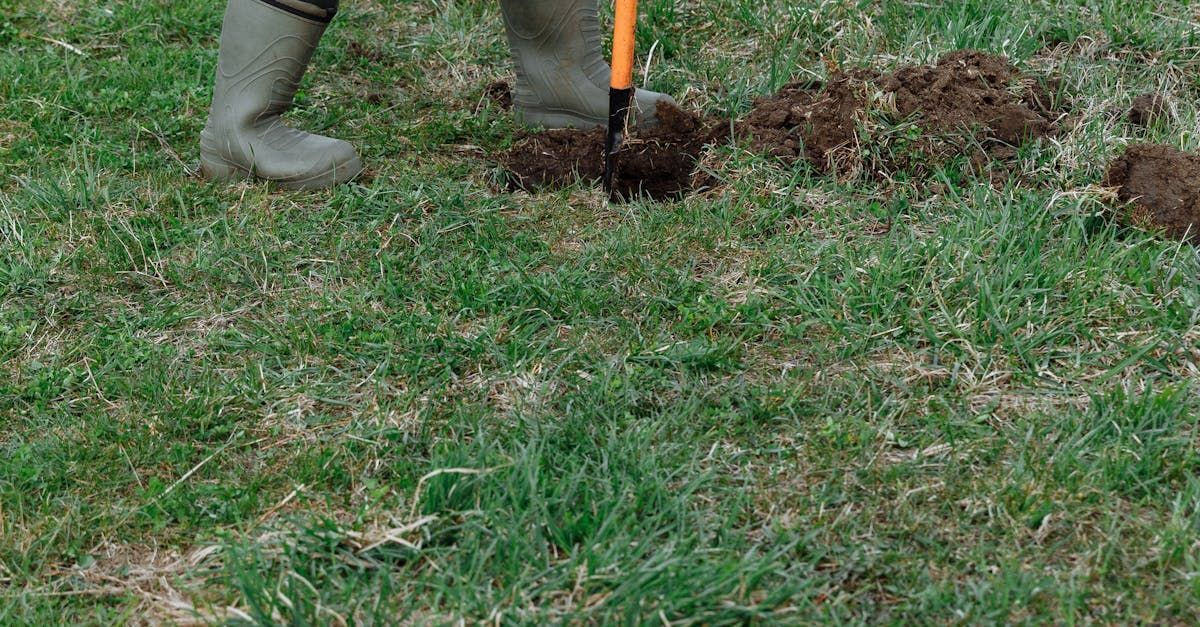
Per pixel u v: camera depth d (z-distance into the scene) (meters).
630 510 2.41
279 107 3.78
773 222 3.52
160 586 2.32
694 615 2.18
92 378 2.88
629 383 2.80
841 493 2.48
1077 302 3.03
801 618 2.18
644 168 3.72
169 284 3.30
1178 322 2.96
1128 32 4.31
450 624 2.16
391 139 4.09
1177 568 2.26
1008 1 4.54
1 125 4.14
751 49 4.56
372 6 5.04
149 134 4.11
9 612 2.24
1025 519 2.38
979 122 3.70
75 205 3.65
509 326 3.08
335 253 3.43
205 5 4.96
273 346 3.00
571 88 4.06
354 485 2.56
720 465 2.57
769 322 3.05
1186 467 2.51
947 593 2.21
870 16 4.62
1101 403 2.68
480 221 3.57
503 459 2.53
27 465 2.60
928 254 3.22
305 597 2.22
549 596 2.23
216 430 2.71
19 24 4.88
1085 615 2.17
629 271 3.28
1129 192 3.36
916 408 2.74
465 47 4.68
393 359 2.93
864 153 3.66
